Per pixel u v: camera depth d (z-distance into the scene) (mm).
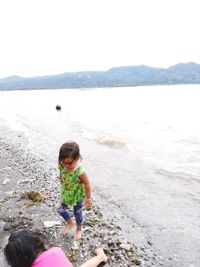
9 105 75188
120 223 8430
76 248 6715
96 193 10805
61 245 6840
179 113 45031
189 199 9984
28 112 50688
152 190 10930
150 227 8227
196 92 148250
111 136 23266
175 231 7996
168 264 6605
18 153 17500
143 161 15062
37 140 22188
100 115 42781
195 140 21344
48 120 36562
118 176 12695
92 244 6969
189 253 7031
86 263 5809
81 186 6461
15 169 13742
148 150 17797
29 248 3570
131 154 16625
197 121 34406
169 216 8836
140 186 11391
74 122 33562
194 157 15875
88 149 18031
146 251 7074
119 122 33781
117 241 7215
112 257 6543
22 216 8227
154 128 28500
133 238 7633
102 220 8469
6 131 28297
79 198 6555
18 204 9094
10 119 39844
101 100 91500
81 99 101438
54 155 17078
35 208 8766
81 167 6301
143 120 35844
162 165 14242
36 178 12266
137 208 9445
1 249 6512
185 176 12398
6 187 10953
